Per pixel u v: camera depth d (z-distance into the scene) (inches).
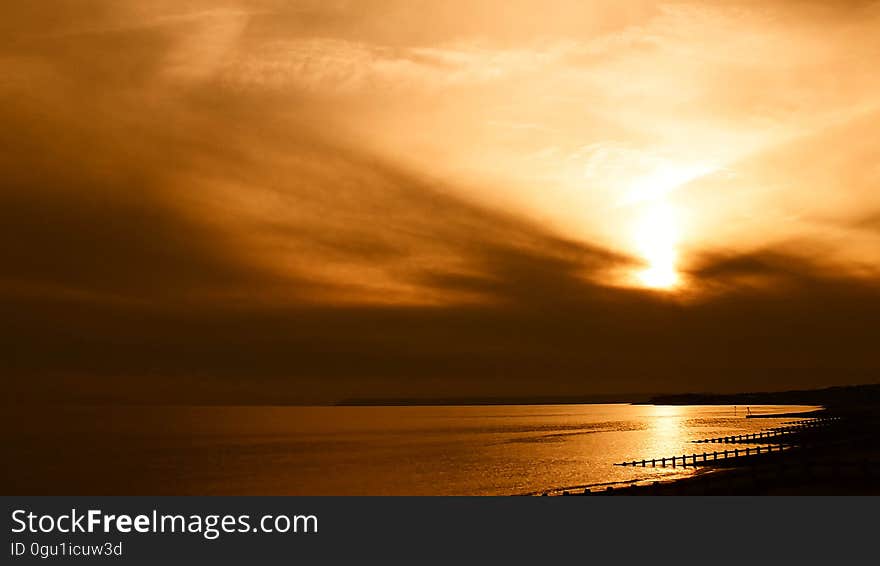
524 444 5669.3
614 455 4328.3
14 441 7573.8
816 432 4650.6
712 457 3472.0
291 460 4670.3
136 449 6117.1
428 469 3754.9
